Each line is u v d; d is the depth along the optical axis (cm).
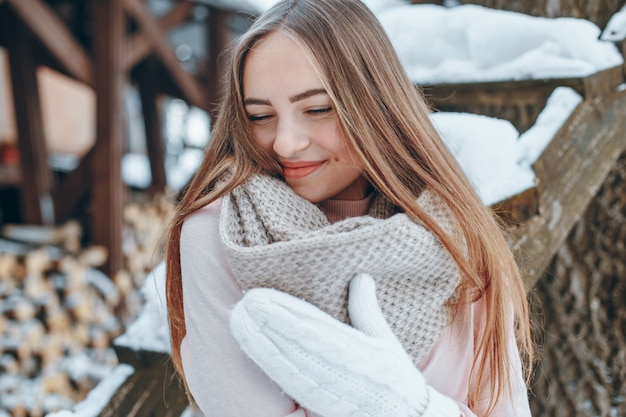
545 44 162
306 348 77
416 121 95
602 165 153
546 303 184
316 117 90
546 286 184
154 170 654
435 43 182
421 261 87
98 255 411
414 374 82
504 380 97
